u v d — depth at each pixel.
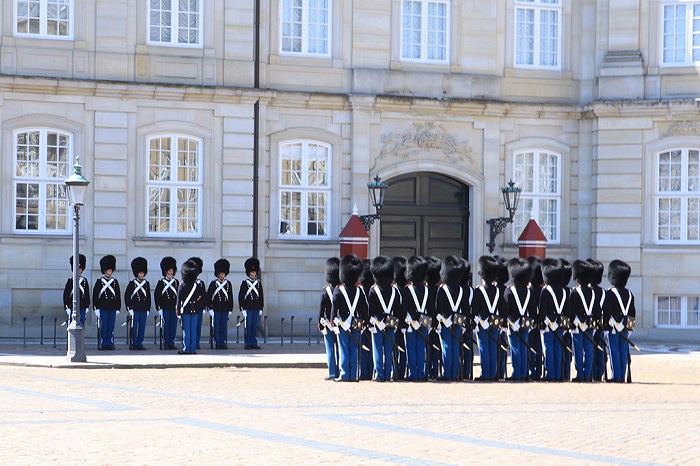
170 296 34.56
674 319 41.47
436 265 29.44
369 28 41.16
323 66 40.75
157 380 26.75
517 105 41.91
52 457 16.34
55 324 34.69
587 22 42.66
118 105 38.53
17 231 37.84
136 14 38.84
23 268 37.66
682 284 41.22
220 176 39.44
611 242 41.62
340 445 17.62
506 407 22.70
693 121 41.16
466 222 42.28
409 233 41.72
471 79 41.91
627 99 41.53
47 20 38.19
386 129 41.09
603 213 41.72
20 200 37.94
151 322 38.59
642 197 41.47
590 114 42.06
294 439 18.12
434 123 41.47
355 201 40.66
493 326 29.02
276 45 40.44
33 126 37.97
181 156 39.22
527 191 42.47
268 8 40.25
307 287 40.38
